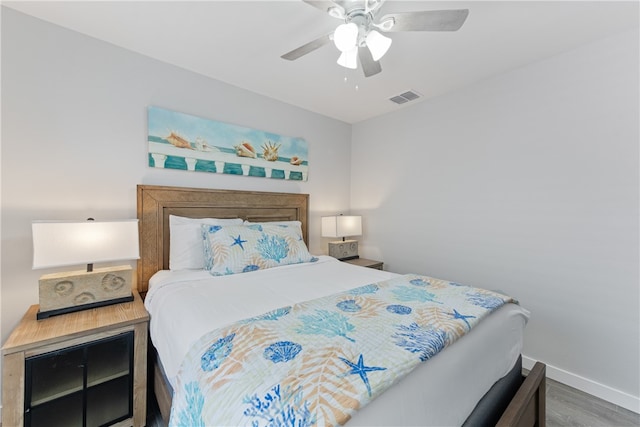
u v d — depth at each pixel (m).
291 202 2.90
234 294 1.48
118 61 1.92
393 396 0.74
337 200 3.40
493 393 1.16
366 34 1.41
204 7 1.55
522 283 2.16
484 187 2.37
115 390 1.40
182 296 1.44
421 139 2.84
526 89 2.12
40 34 1.65
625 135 1.72
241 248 1.98
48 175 1.68
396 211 3.07
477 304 1.30
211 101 2.35
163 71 2.10
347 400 0.65
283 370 0.76
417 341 0.93
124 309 1.56
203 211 2.30
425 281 1.76
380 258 3.23
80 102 1.78
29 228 1.62
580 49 1.88
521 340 1.41
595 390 1.82
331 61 2.10
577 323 1.91
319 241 3.22
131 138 1.97
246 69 2.22
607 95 1.78
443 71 2.22
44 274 1.65
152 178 2.07
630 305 1.71
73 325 1.34
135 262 1.99
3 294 1.55
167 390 1.31
